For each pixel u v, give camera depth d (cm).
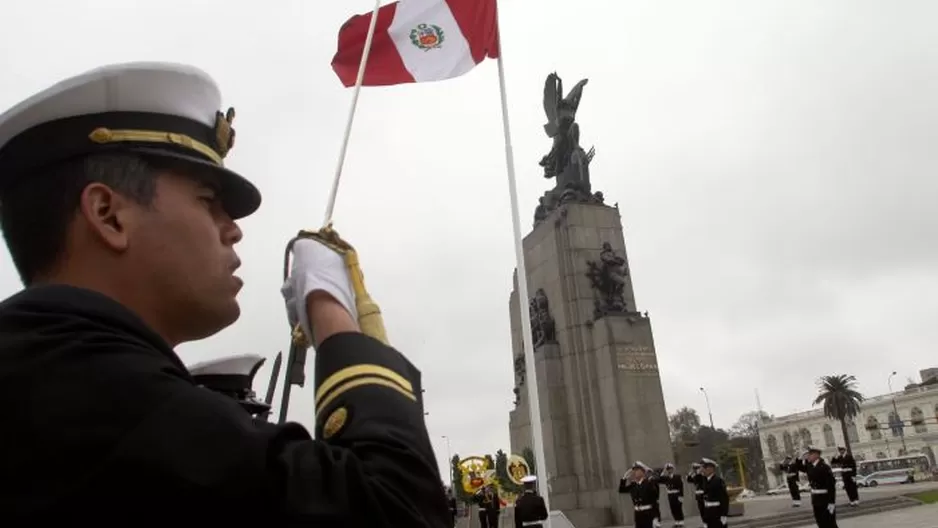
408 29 1111
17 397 127
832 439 12925
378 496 127
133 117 177
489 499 3106
